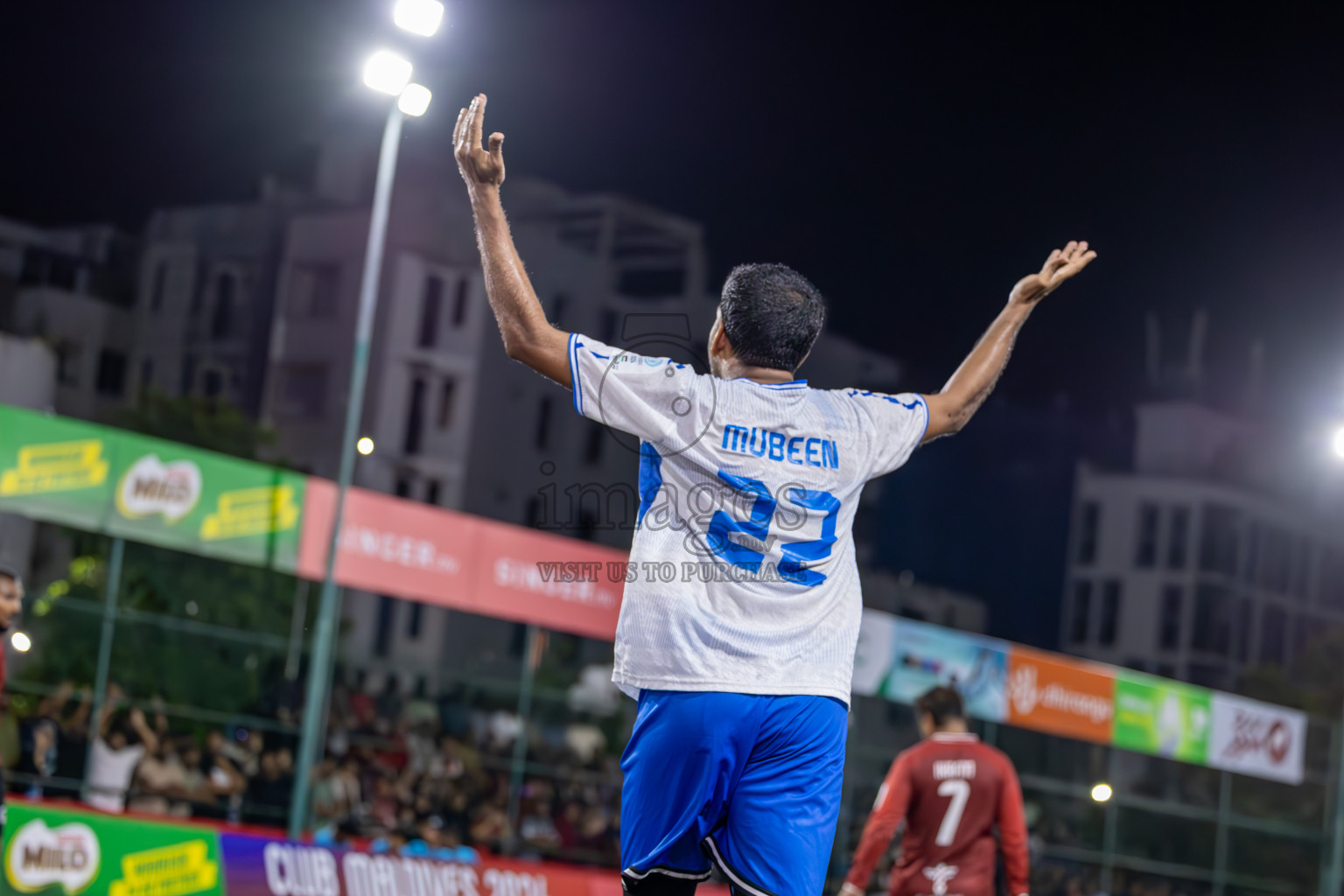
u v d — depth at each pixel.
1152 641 39.69
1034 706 12.59
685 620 2.08
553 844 12.14
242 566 15.22
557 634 15.23
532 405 32.88
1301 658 29.50
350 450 9.82
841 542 2.19
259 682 12.89
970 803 5.38
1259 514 39.75
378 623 19.77
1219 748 14.21
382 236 10.84
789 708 2.10
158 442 8.98
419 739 12.23
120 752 9.62
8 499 8.31
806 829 2.09
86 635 12.02
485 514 32.16
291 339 31.23
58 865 7.96
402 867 9.49
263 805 10.56
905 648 11.70
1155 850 15.55
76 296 29.11
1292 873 16.19
